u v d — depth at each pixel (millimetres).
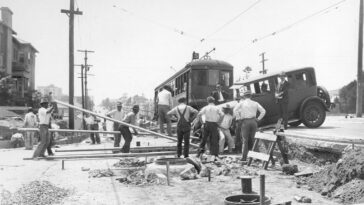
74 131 14250
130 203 7555
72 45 28250
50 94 14414
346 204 7125
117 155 12117
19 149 20766
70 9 28016
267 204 5879
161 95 15734
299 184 9117
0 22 44344
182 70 22219
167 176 9484
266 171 11023
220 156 14078
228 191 8547
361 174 7746
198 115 13430
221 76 20969
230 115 15367
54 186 8930
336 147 10344
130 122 14094
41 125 14461
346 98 51312
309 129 15445
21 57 55125
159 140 25109
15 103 42656
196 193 8406
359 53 29406
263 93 16266
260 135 12117
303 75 16453
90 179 10219
